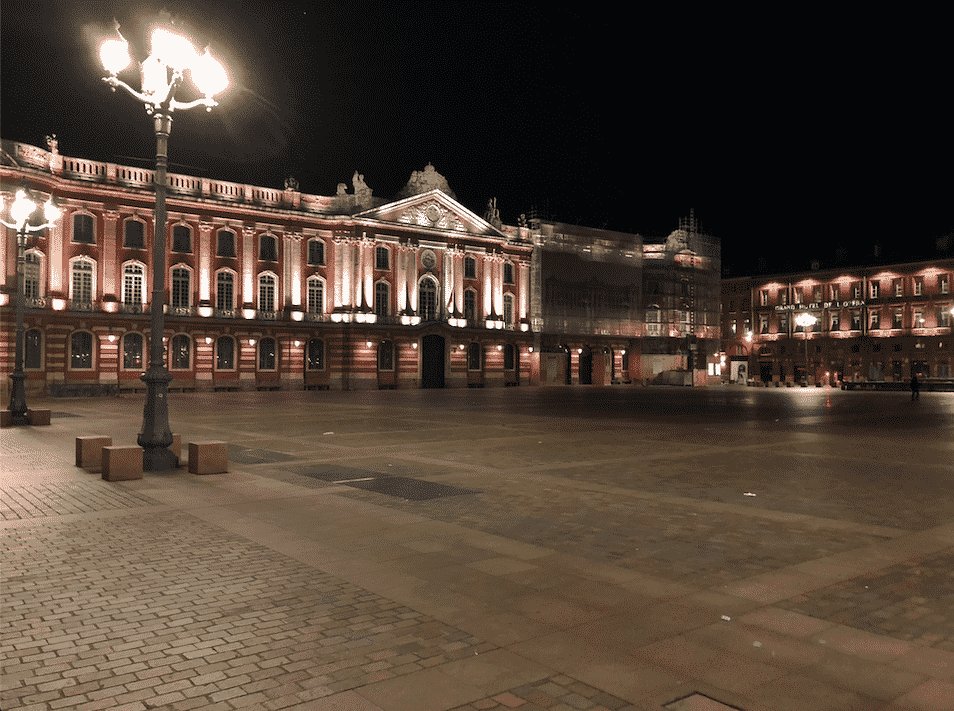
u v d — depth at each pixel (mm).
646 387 75438
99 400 45562
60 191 50188
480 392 59625
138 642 5887
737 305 96875
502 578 7594
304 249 62000
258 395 51969
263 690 5043
